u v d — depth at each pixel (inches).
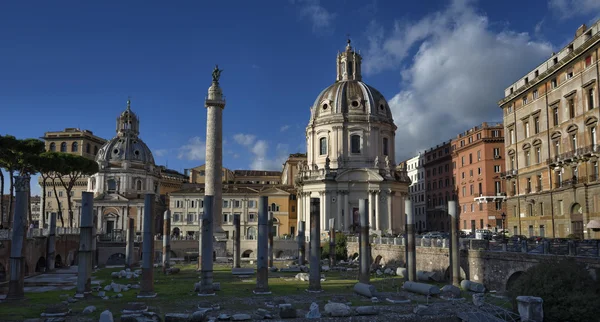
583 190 2159.2
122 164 4955.7
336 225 3592.5
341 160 3725.4
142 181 5024.6
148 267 1590.8
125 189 4891.7
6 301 1512.1
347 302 1465.3
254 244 3582.7
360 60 4138.8
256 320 1203.9
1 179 2842.0
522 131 2755.9
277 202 4537.4
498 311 1222.9
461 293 1611.7
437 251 2048.5
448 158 4530.0
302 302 1498.5
